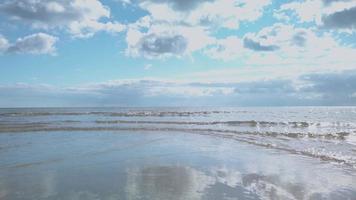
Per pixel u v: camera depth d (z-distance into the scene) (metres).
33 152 16.06
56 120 43.69
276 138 22.86
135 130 28.94
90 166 12.69
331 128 33.41
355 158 14.56
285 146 18.52
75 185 9.70
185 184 9.80
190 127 32.91
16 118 49.53
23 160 13.86
